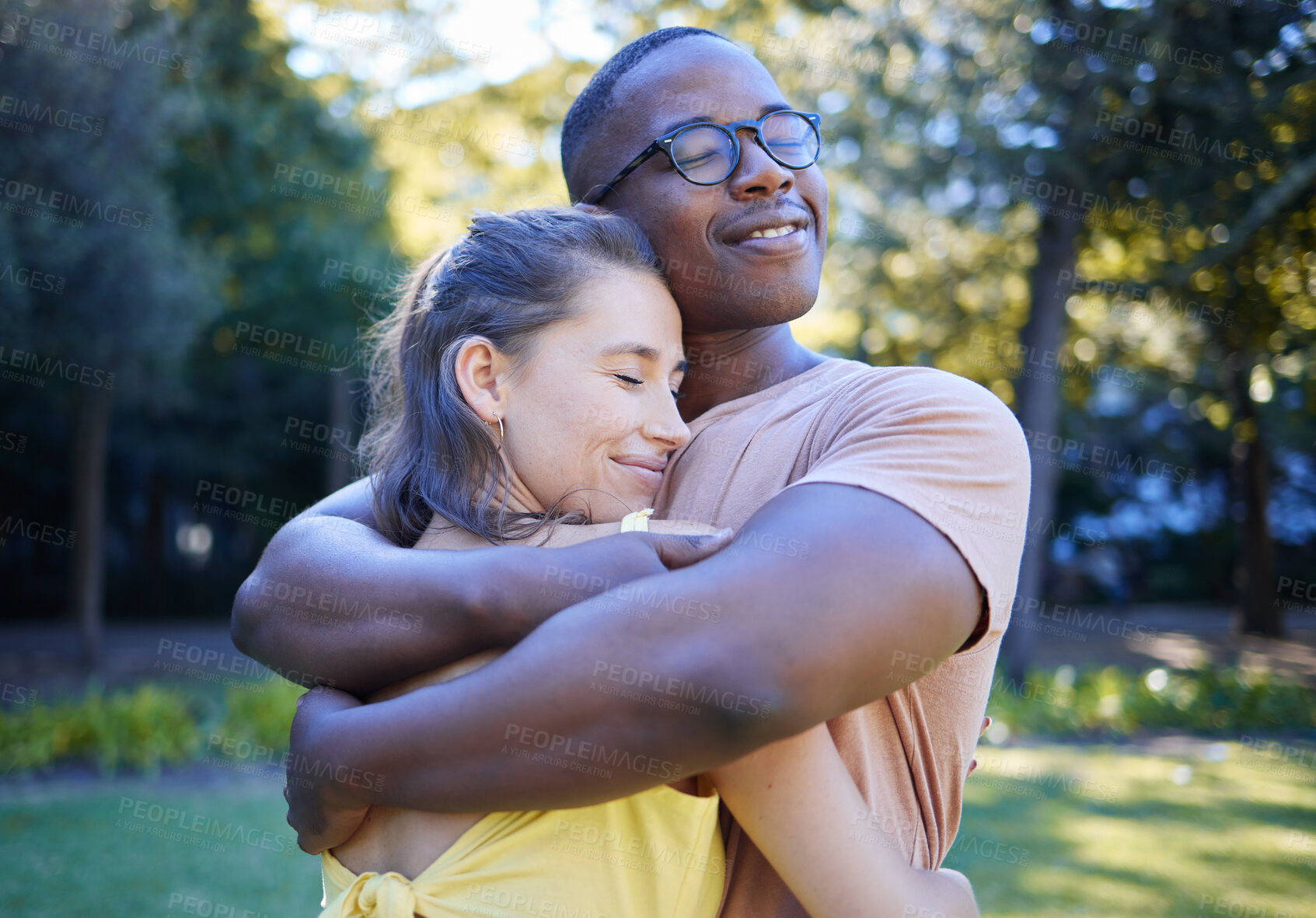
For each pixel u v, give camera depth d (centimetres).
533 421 112
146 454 1789
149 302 1048
